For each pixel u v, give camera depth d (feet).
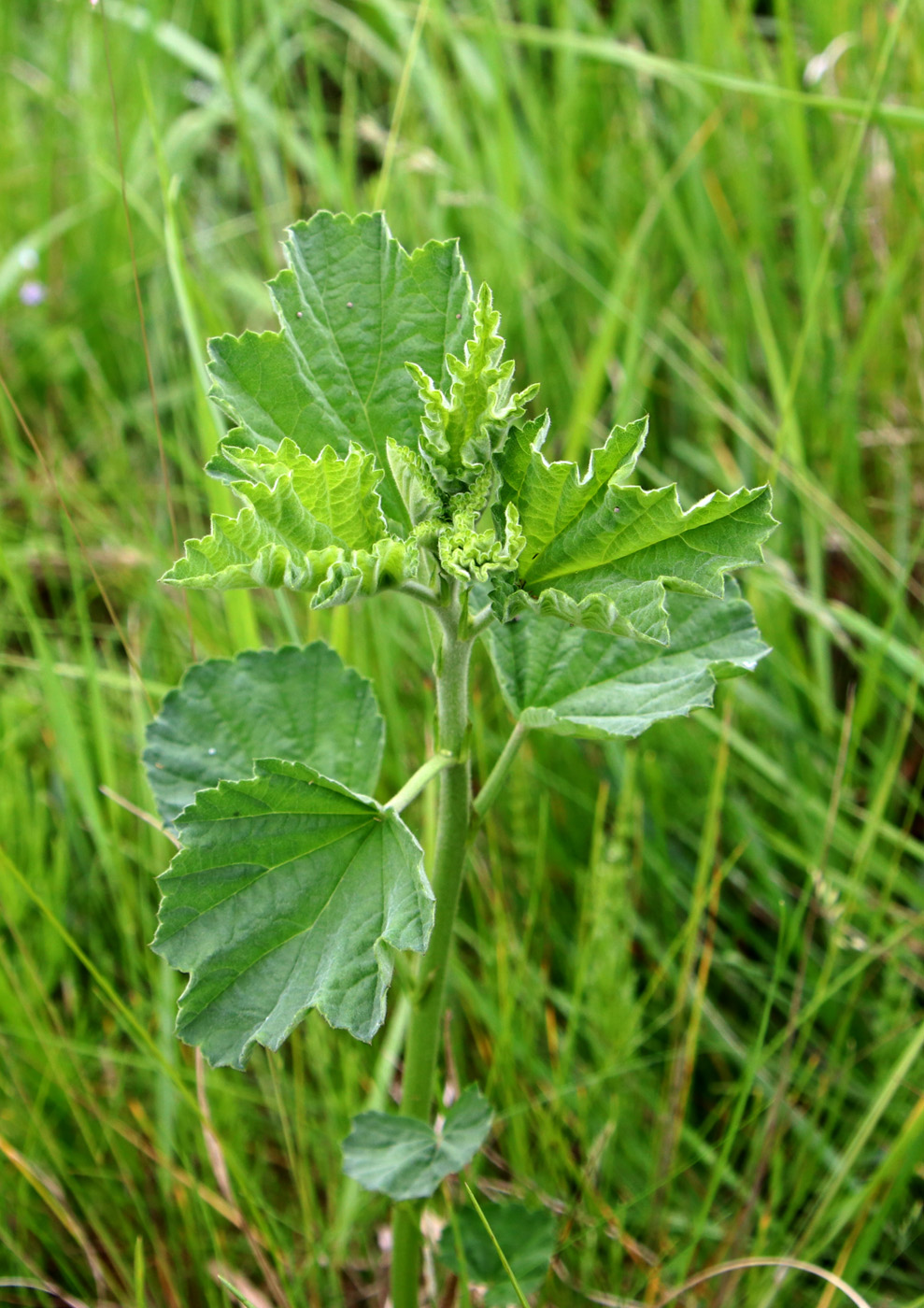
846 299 3.73
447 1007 2.81
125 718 3.26
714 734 3.11
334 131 4.71
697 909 2.70
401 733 2.93
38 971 2.89
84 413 4.08
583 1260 2.57
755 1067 2.51
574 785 3.11
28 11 5.26
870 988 2.97
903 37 3.68
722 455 3.43
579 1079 2.80
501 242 3.72
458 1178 2.63
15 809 3.02
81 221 4.33
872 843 2.92
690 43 4.03
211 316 3.05
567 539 1.99
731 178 3.93
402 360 2.11
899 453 3.45
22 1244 2.71
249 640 2.73
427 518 1.99
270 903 2.01
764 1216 2.61
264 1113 2.88
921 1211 2.74
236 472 2.04
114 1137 2.75
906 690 3.06
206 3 4.38
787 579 3.20
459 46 3.96
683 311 3.81
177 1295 2.62
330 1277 2.65
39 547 3.32
